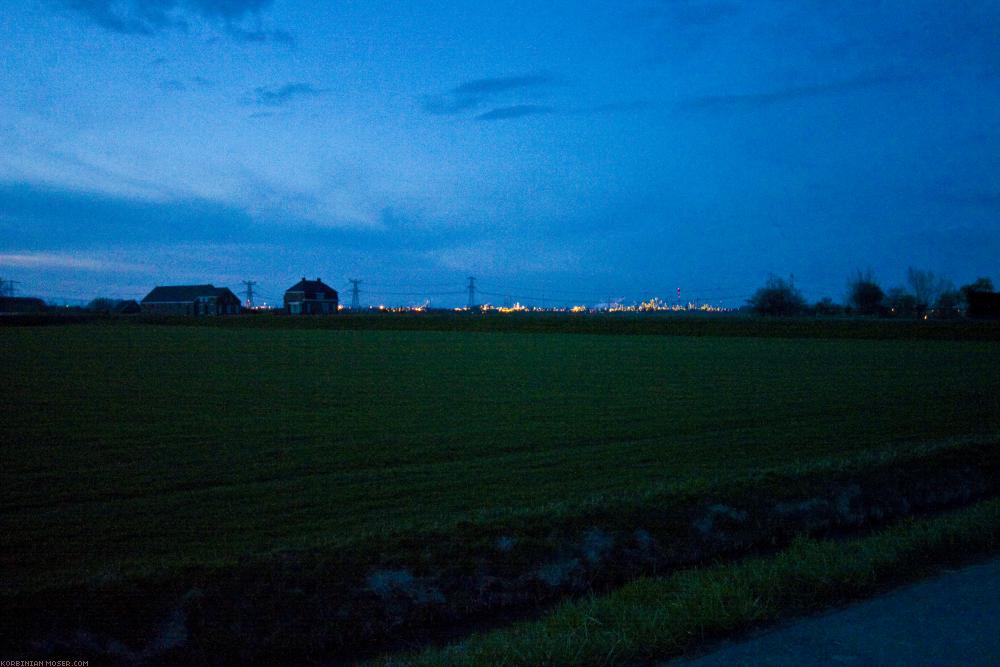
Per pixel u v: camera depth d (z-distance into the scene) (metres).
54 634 5.03
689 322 76.19
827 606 5.27
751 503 8.26
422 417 18.88
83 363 34.91
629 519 7.54
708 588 5.54
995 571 5.89
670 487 8.93
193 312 150.75
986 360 38.81
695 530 7.58
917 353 44.22
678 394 23.89
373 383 26.91
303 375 29.91
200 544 8.37
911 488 9.29
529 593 6.35
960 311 103.56
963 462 10.27
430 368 33.38
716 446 14.83
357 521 9.32
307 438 15.84
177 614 5.37
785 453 14.01
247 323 92.31
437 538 6.83
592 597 5.86
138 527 9.14
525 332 73.50
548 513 7.63
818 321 76.31
